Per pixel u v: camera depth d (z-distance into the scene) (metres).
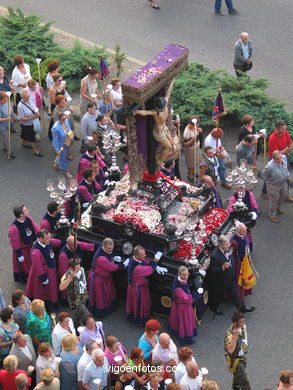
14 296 14.48
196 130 18.91
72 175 20.11
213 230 15.99
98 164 17.67
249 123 18.84
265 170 17.81
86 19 26.55
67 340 13.37
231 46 24.88
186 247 15.48
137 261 15.09
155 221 15.57
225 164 20.23
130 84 14.12
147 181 16.12
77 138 21.39
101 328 14.12
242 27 25.78
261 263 17.16
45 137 21.58
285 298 16.23
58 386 12.80
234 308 16.08
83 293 15.16
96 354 12.96
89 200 17.23
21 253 16.27
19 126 21.89
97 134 19.19
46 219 16.34
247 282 15.89
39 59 21.45
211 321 15.78
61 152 19.75
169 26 25.95
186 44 25.02
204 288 15.55
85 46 25.06
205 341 15.32
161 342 13.55
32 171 20.28
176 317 15.09
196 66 22.88
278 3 27.09
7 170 20.31
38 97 20.91
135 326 15.74
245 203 16.83
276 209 18.39
